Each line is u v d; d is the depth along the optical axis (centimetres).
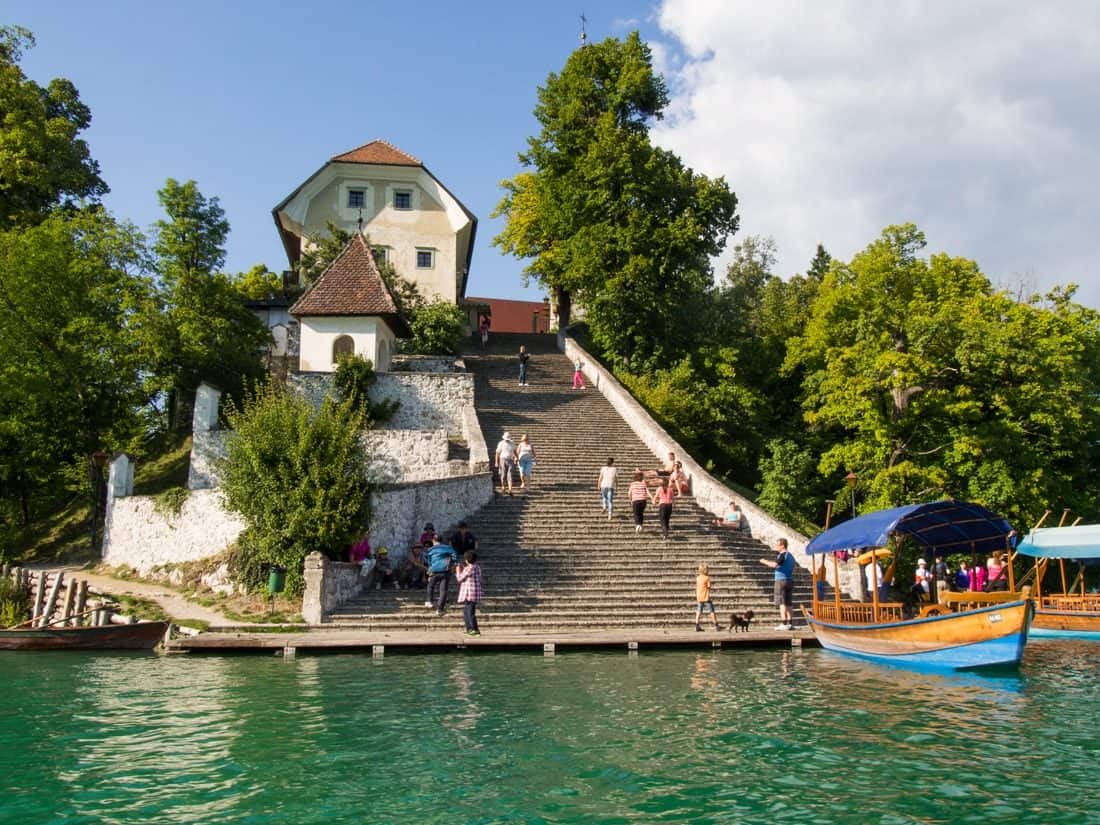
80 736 1077
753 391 4503
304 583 2173
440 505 2544
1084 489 3672
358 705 1259
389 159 5244
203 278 3616
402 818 793
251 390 3712
